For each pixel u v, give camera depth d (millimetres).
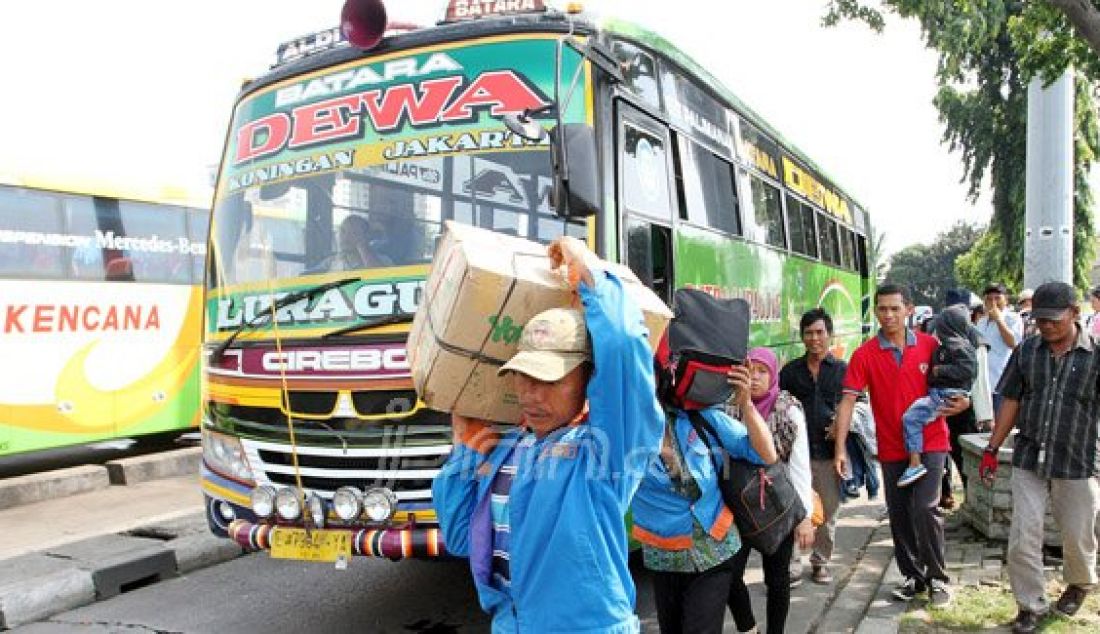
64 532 7098
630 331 2180
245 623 5070
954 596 4996
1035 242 9773
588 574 2162
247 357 4473
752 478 3256
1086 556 4480
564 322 2248
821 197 9914
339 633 4867
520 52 4461
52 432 9188
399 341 4043
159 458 9531
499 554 2379
